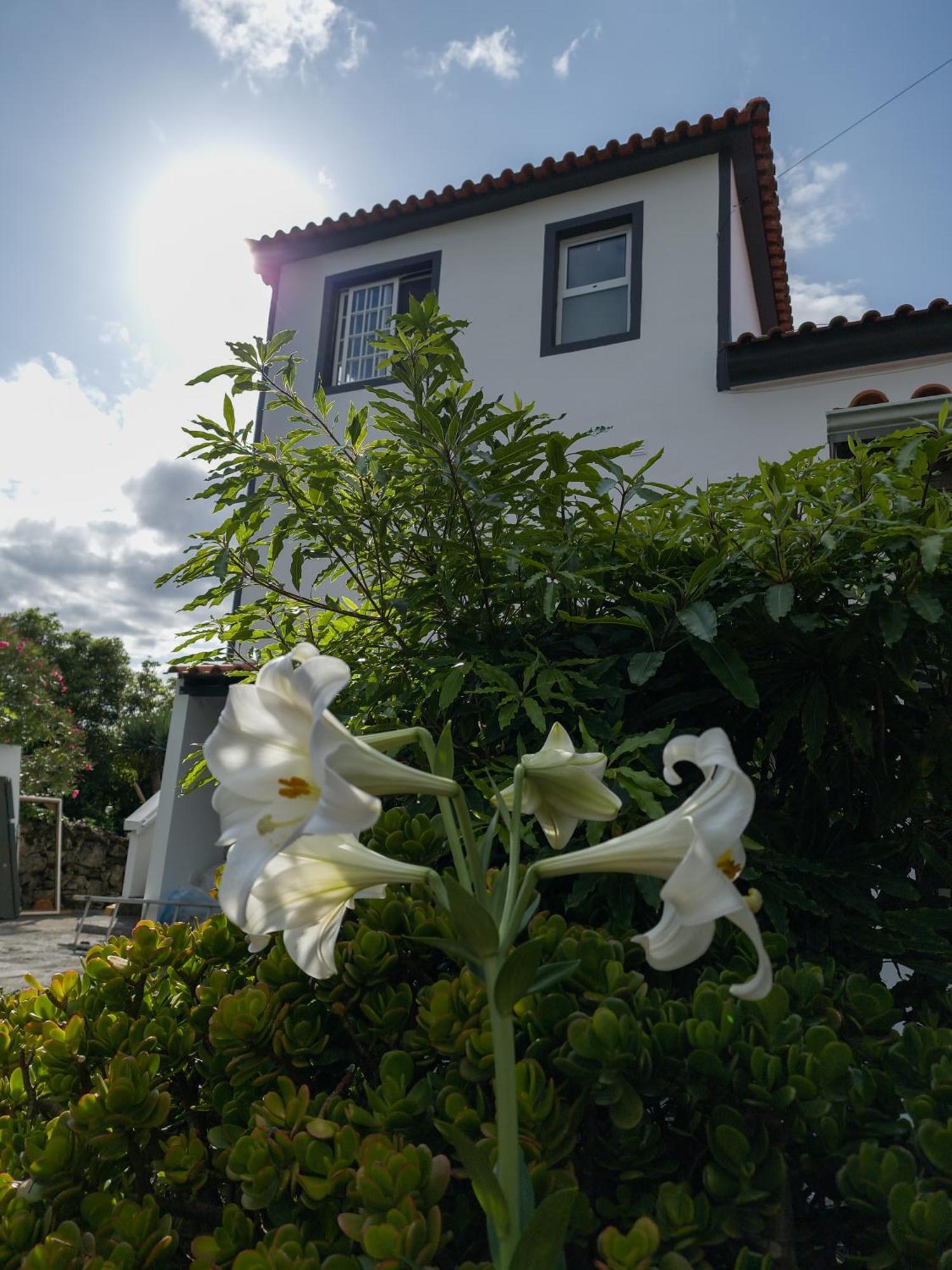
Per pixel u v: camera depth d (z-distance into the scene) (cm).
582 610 249
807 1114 123
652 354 762
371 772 99
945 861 235
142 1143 142
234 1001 151
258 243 957
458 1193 138
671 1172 127
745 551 223
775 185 823
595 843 172
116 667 2762
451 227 898
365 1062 159
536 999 142
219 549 269
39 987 187
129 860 1234
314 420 277
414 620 261
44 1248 117
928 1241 107
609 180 826
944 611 213
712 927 95
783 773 252
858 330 654
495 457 241
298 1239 116
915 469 222
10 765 1302
